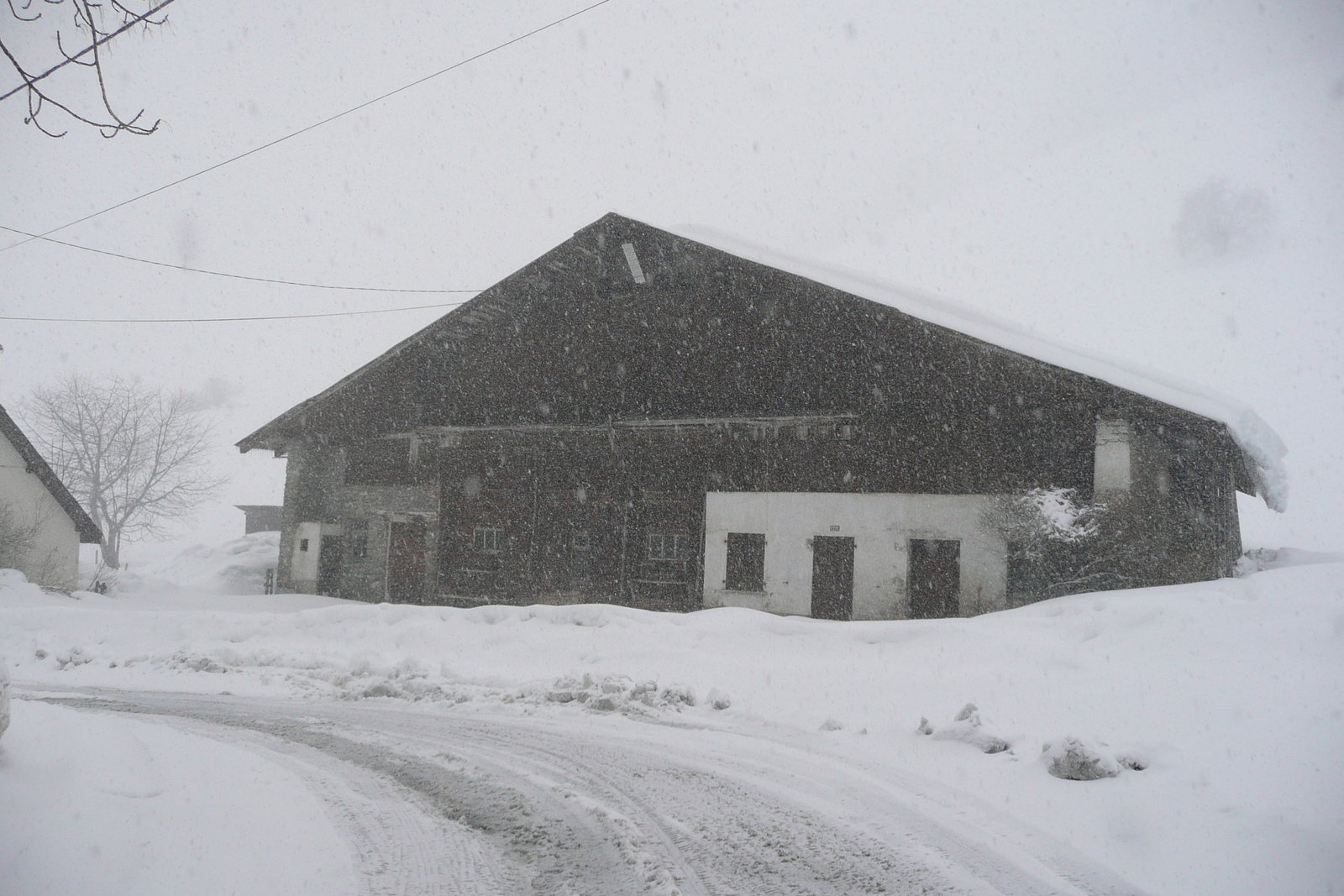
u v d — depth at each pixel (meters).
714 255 18.06
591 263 19.38
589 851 4.59
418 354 21.42
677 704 8.42
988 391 15.34
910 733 6.89
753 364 17.45
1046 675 8.23
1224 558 18.02
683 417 18.00
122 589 22.03
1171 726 6.34
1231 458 17.28
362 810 5.23
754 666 9.74
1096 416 14.33
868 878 4.17
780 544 16.86
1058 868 4.20
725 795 5.53
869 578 15.95
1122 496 13.85
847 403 16.52
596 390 19.03
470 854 4.53
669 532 18.17
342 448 22.47
